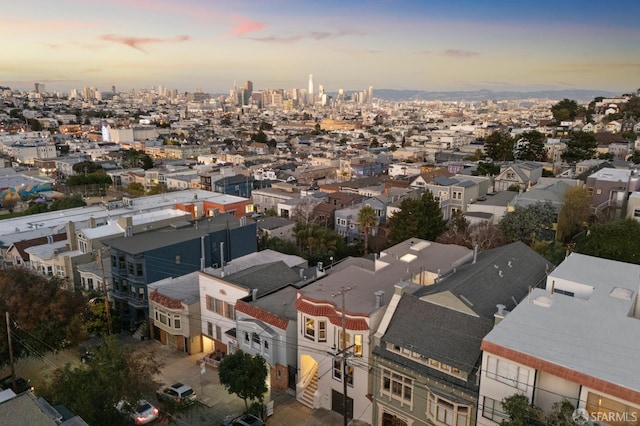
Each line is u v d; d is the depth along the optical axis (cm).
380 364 3095
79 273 5397
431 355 2853
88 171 15200
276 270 4503
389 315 3191
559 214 6253
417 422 2952
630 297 2872
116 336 4784
